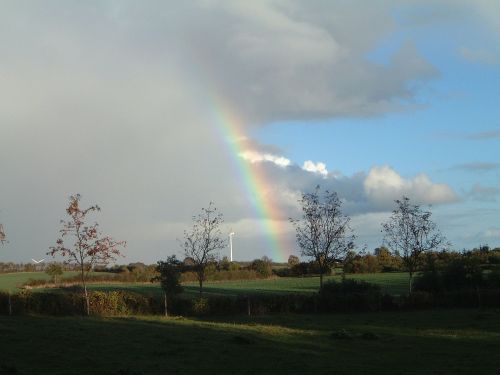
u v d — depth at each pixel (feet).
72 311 132.26
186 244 184.85
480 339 86.99
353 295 157.99
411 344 82.23
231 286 269.64
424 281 185.68
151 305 142.51
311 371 61.21
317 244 190.39
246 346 77.66
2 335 81.05
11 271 346.13
